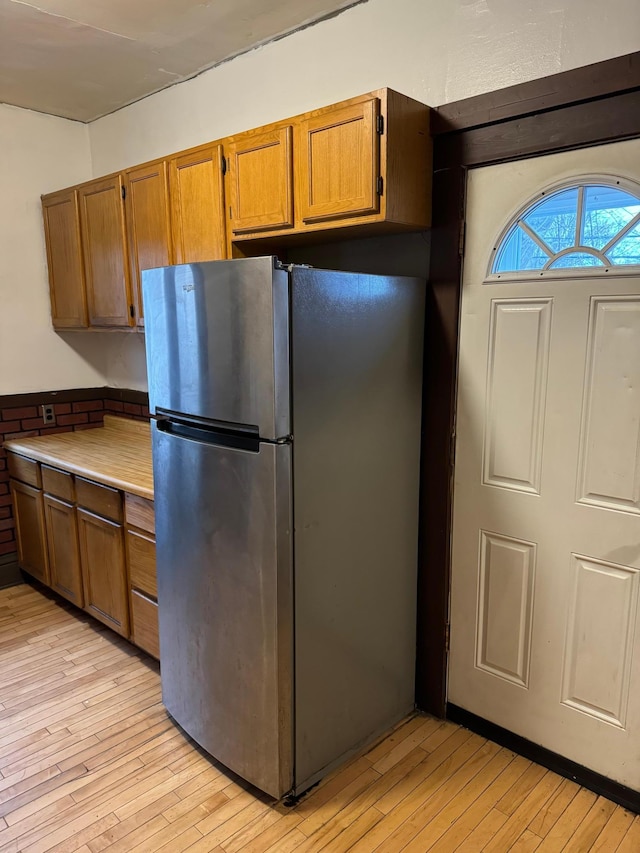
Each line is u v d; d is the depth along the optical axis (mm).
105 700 2332
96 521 2605
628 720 1764
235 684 1845
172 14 2158
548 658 1915
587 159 1643
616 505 1718
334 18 2156
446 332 1995
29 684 2426
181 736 2137
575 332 1728
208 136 2729
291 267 1577
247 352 1636
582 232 1688
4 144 3123
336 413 1769
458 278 1945
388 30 2010
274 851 1647
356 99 1733
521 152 1743
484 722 2111
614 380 1675
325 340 1696
